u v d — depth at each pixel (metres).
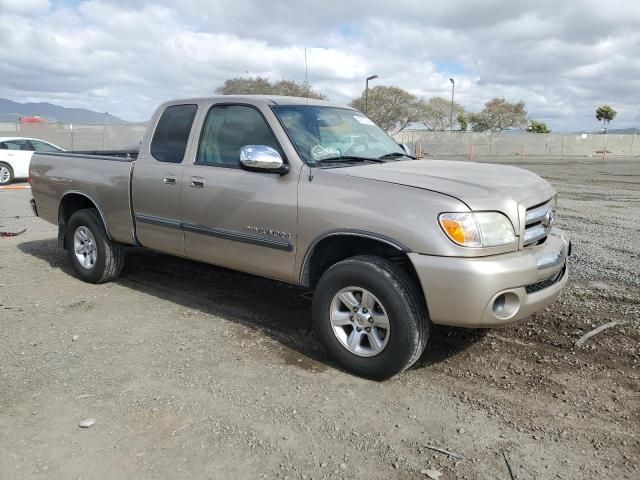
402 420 3.28
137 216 5.33
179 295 5.62
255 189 4.27
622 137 48.22
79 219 5.98
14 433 3.11
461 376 3.86
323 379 3.80
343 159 4.33
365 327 3.78
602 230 8.89
